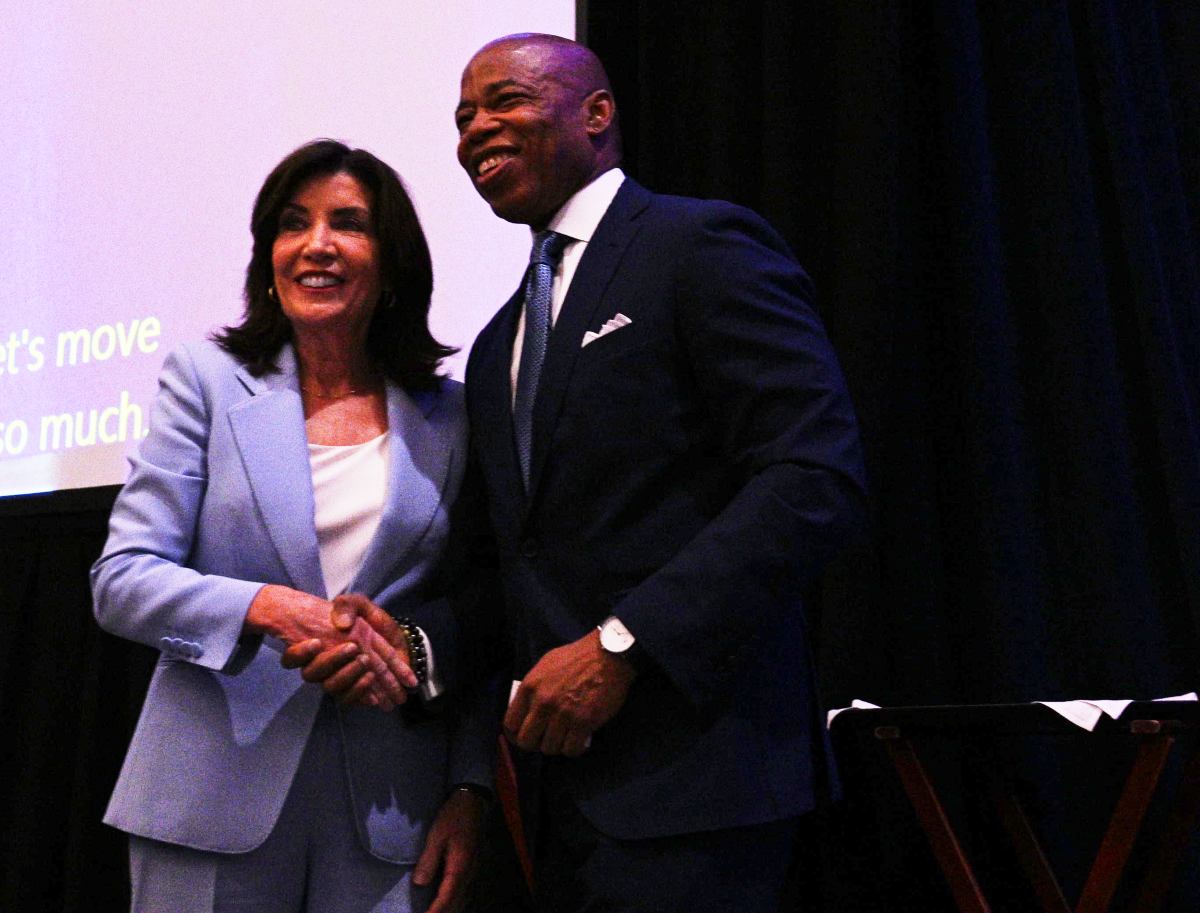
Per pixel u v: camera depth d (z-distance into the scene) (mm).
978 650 2148
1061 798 2035
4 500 2959
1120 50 2332
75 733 2836
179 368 1486
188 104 2986
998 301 2232
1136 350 2232
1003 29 2393
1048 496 2203
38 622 2908
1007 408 2182
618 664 1190
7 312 3100
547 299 1441
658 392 1310
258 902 1308
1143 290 2174
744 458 1275
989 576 2115
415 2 2770
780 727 1270
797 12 2500
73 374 2973
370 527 1443
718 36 2529
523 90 1494
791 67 2443
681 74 2598
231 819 1301
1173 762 1995
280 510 1396
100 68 3131
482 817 1451
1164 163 2268
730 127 2479
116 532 1387
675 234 1362
